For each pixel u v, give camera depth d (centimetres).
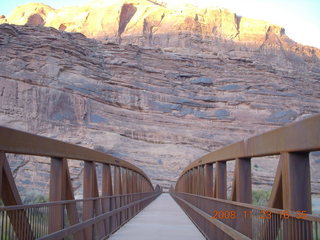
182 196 2611
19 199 602
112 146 8862
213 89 11512
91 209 1009
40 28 9844
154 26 16088
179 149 9762
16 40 9162
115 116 9762
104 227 1188
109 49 11250
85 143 8475
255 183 7975
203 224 1302
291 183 538
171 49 15212
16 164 5572
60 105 8731
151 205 3170
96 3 18325
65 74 9362
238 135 10838
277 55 16012
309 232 463
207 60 12112
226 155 926
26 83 8512
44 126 8262
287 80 12181
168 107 10725
